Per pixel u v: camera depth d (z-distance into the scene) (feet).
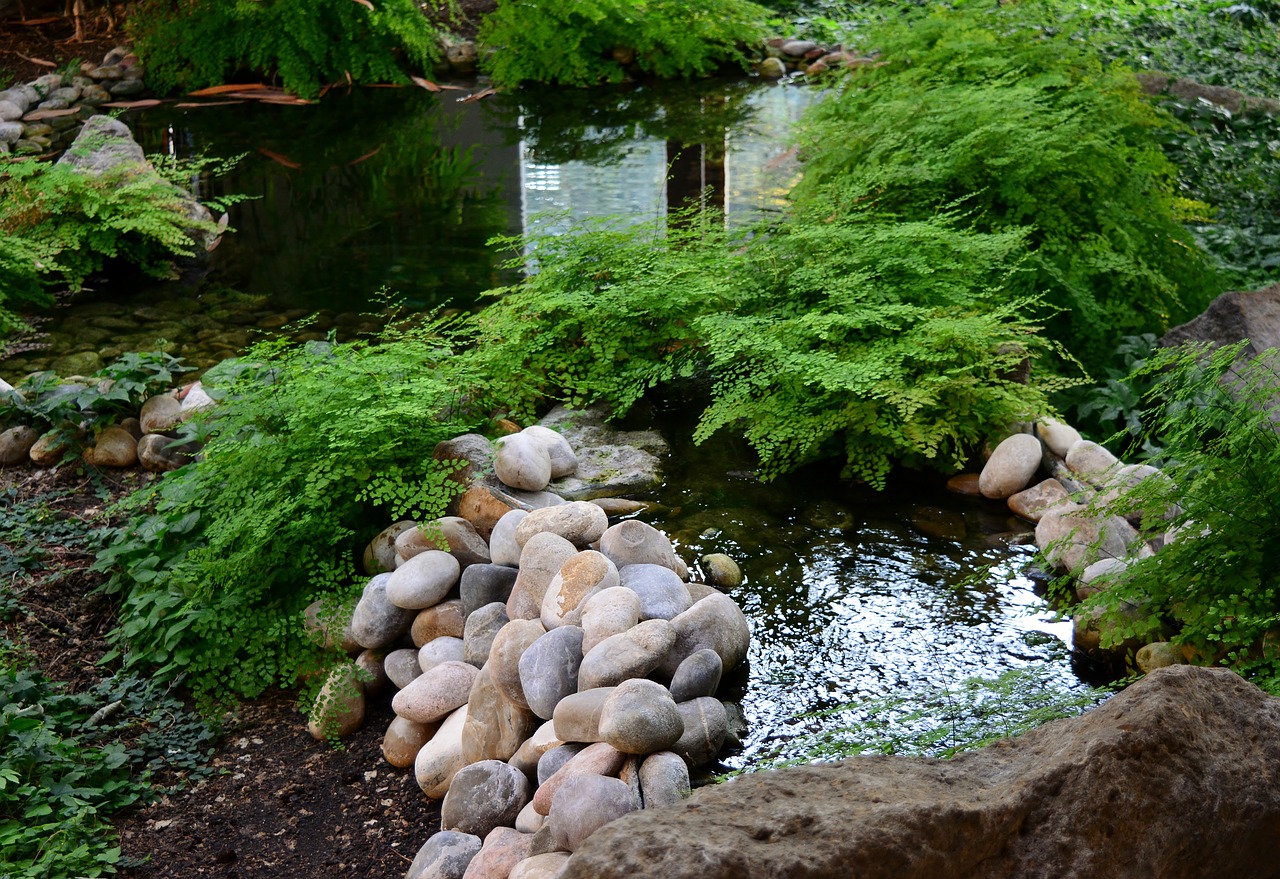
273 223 26.81
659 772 9.39
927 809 6.79
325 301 22.43
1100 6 37.09
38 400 17.15
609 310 16.16
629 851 6.54
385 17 37.45
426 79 39.01
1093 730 7.39
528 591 11.92
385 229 26.32
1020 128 18.76
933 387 14.51
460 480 13.74
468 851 9.75
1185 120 28.66
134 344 20.61
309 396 13.56
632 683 9.90
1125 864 6.95
